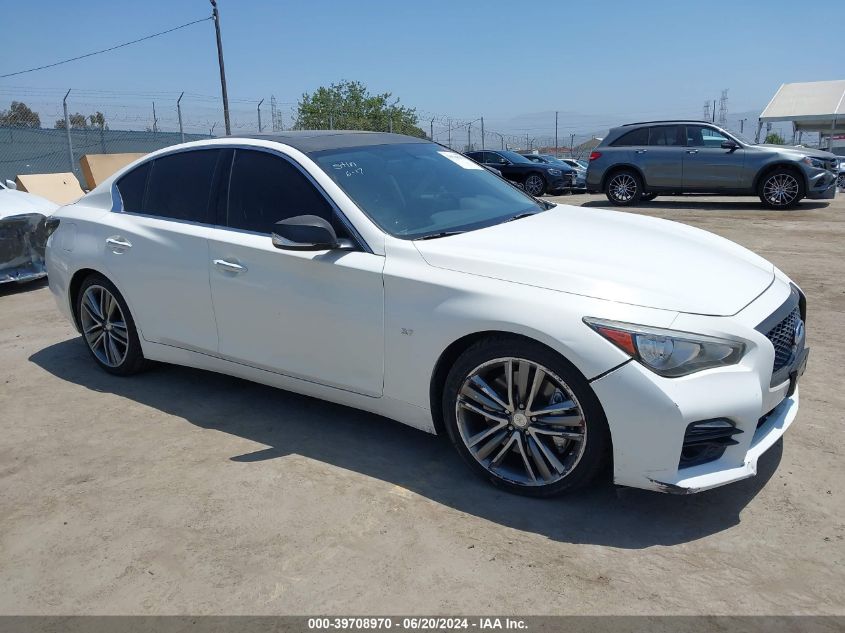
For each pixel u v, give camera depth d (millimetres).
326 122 37875
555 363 2797
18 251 7234
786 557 2619
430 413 3244
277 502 3119
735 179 13109
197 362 4148
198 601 2510
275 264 3574
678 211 12891
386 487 3213
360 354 3373
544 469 2967
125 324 4500
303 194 3619
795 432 3580
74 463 3564
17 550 2857
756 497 3016
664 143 13719
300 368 3633
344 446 3635
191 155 4176
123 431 3910
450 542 2779
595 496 3068
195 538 2875
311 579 2598
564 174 21422
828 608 2354
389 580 2574
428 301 3100
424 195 3762
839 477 3143
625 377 2648
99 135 21547
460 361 3070
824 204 13406
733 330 2721
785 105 30188
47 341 5648
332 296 3393
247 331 3791
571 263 3018
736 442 2723
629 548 2707
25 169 20406
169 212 4180
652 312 2717
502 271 3004
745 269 3281
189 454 3605
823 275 7043
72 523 3025
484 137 30688
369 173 3734
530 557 2672
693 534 2781
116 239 4340
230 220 3871
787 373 2988
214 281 3844
